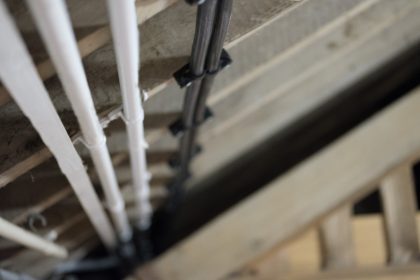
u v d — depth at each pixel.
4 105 0.81
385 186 1.72
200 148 1.62
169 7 0.84
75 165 0.85
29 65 0.50
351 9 1.15
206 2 0.63
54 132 0.68
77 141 0.85
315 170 1.73
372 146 1.73
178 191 2.06
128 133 0.91
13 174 0.87
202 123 1.23
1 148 0.83
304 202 1.71
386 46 1.87
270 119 2.03
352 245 1.69
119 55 0.61
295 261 1.70
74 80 0.58
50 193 1.20
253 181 2.43
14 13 0.62
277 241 1.69
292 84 1.58
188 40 0.85
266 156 2.36
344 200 1.70
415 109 1.76
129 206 1.94
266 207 1.72
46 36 0.48
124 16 0.53
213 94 1.14
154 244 2.76
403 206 1.70
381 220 1.72
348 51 1.63
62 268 2.46
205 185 2.42
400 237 1.69
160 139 1.42
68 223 1.54
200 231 1.74
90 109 0.69
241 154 2.21
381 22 1.42
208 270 1.70
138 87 0.75
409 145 1.72
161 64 0.84
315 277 1.69
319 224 1.71
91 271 2.74
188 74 0.85
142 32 0.84
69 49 0.51
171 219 2.52
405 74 2.23
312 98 2.03
